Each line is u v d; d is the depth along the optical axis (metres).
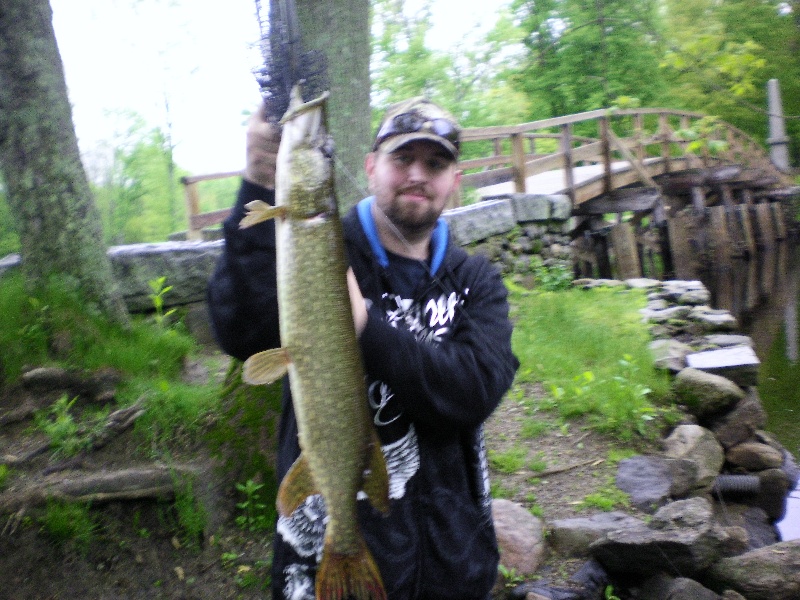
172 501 3.87
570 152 13.62
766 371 10.58
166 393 4.44
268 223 2.01
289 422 2.24
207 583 3.70
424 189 2.16
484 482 2.31
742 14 23.45
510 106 24.69
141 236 18.97
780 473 5.74
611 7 13.79
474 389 2.13
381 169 2.20
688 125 19.55
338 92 5.56
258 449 4.14
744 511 5.39
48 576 3.47
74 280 5.12
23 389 4.55
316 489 1.96
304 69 1.85
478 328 2.25
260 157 1.95
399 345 2.02
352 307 1.95
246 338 2.08
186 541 3.81
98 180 18.05
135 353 5.00
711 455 5.48
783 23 24.22
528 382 6.23
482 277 2.36
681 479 4.84
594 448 5.23
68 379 4.55
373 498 2.00
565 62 23.14
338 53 5.53
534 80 24.34
